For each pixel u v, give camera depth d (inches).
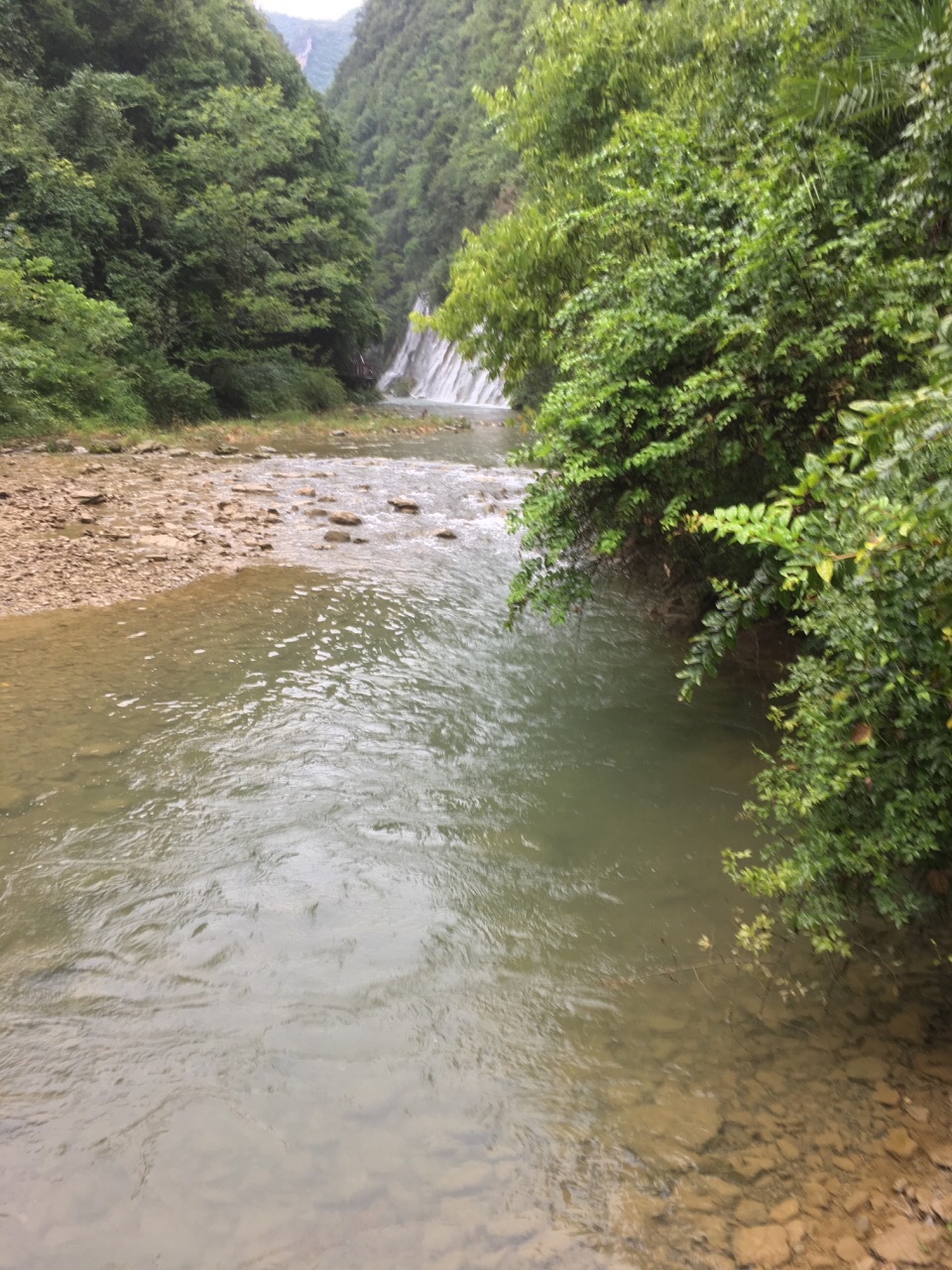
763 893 107.7
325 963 108.6
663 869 131.4
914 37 167.6
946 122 143.5
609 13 343.3
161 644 218.1
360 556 324.2
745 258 152.0
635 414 164.6
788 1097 89.4
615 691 201.6
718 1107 88.4
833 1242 73.0
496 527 386.9
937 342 115.3
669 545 212.5
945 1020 100.1
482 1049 95.9
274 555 318.3
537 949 113.2
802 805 100.6
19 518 343.0
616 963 110.7
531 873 129.7
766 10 273.9
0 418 597.0
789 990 106.0
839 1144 83.4
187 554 307.9
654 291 168.6
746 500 179.6
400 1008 101.7
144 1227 73.8
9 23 896.3
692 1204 77.4
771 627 228.5
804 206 151.6
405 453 682.8
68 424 641.6
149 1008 99.6
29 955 106.9
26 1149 80.7
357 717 181.6
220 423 856.9
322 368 1176.8
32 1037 94.3
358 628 239.6
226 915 116.8
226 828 137.4
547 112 355.6
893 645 90.1
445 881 127.2
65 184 807.7
